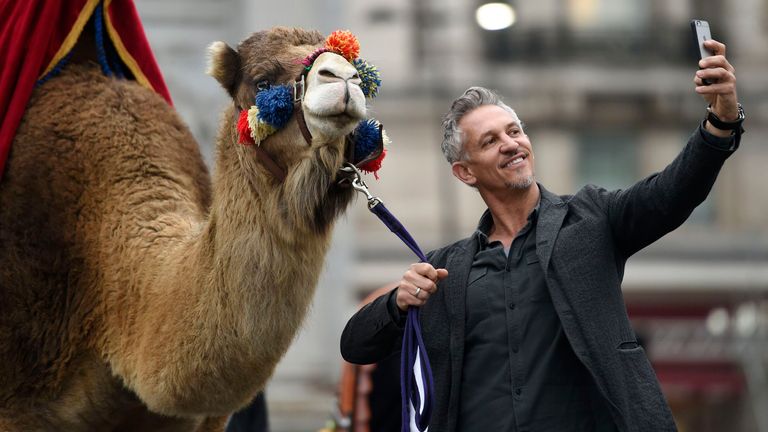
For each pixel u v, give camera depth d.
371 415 7.34
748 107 25.45
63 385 5.44
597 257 4.81
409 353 4.85
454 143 5.24
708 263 24.38
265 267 4.76
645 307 24.28
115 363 5.29
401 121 25.64
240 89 4.98
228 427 6.75
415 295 4.82
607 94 25.89
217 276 4.86
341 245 14.80
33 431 5.42
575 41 25.86
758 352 20.92
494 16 18.98
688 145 4.67
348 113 4.49
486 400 4.88
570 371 4.79
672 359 21.66
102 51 6.02
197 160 5.97
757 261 24.45
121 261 5.34
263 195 4.79
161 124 5.86
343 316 14.56
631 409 4.59
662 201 4.73
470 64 25.67
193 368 4.90
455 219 25.42
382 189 25.58
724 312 22.12
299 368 14.20
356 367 7.41
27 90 5.67
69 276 5.45
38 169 5.54
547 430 4.75
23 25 5.74
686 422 21.62
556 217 4.94
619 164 25.94
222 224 4.88
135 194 5.52
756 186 25.36
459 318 4.97
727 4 25.83
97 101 5.74
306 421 13.66
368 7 25.59
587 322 4.70
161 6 14.97
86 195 5.55
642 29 26.00
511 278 4.95
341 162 4.65
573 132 25.89
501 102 5.29
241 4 14.74
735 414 21.23
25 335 5.38
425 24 25.61
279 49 4.89
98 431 5.58
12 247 5.43
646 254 24.39
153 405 5.06
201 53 14.85
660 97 25.94
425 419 4.71
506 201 5.18
